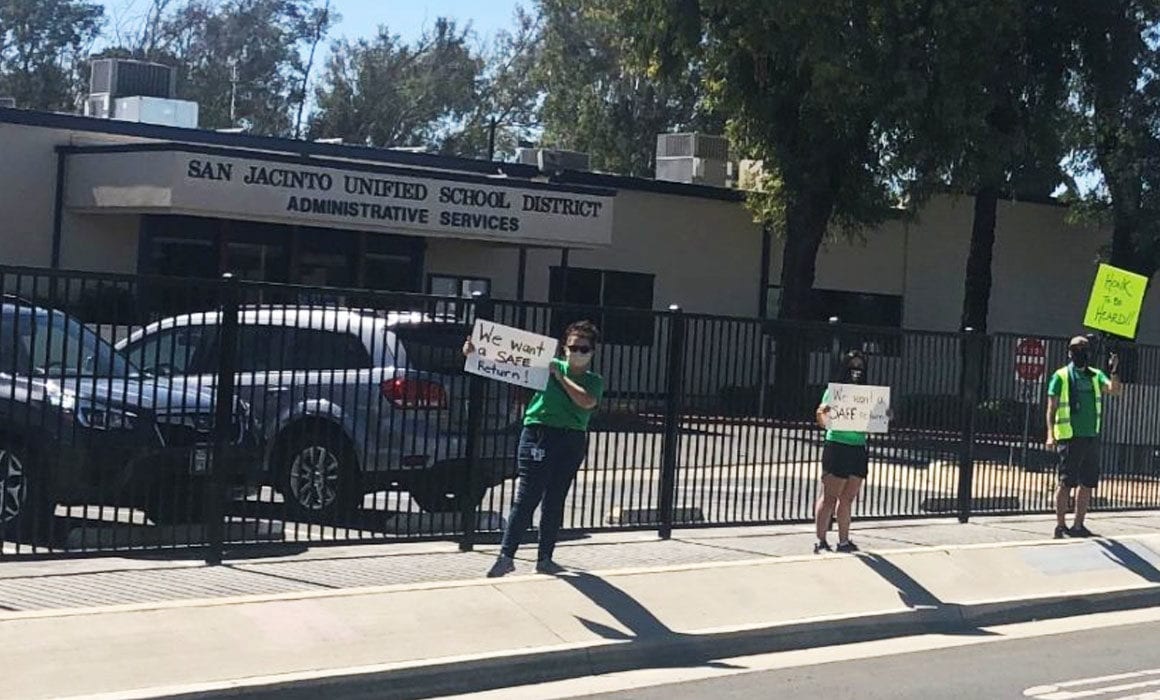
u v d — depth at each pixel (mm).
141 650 8148
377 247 29469
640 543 12922
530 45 74500
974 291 32531
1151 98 34062
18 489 10078
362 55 74000
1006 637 11266
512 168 32156
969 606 11805
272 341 11000
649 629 9984
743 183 34969
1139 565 14031
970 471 15797
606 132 62062
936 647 10734
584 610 10117
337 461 11430
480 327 10688
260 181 25375
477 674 8812
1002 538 14555
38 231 26141
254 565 10680
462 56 74500
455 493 11945
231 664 8188
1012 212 39781
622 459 12898
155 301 10172
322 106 73812
